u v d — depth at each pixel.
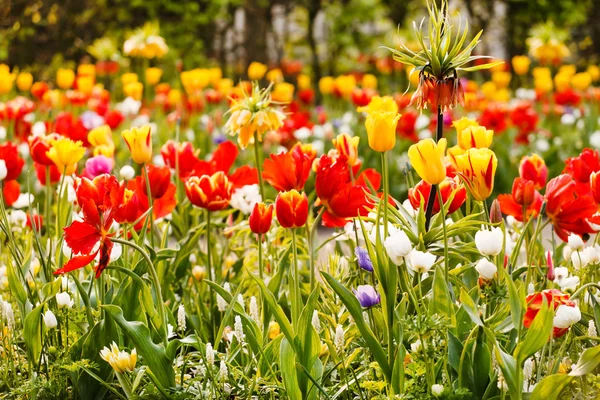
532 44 8.98
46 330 3.01
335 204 2.98
